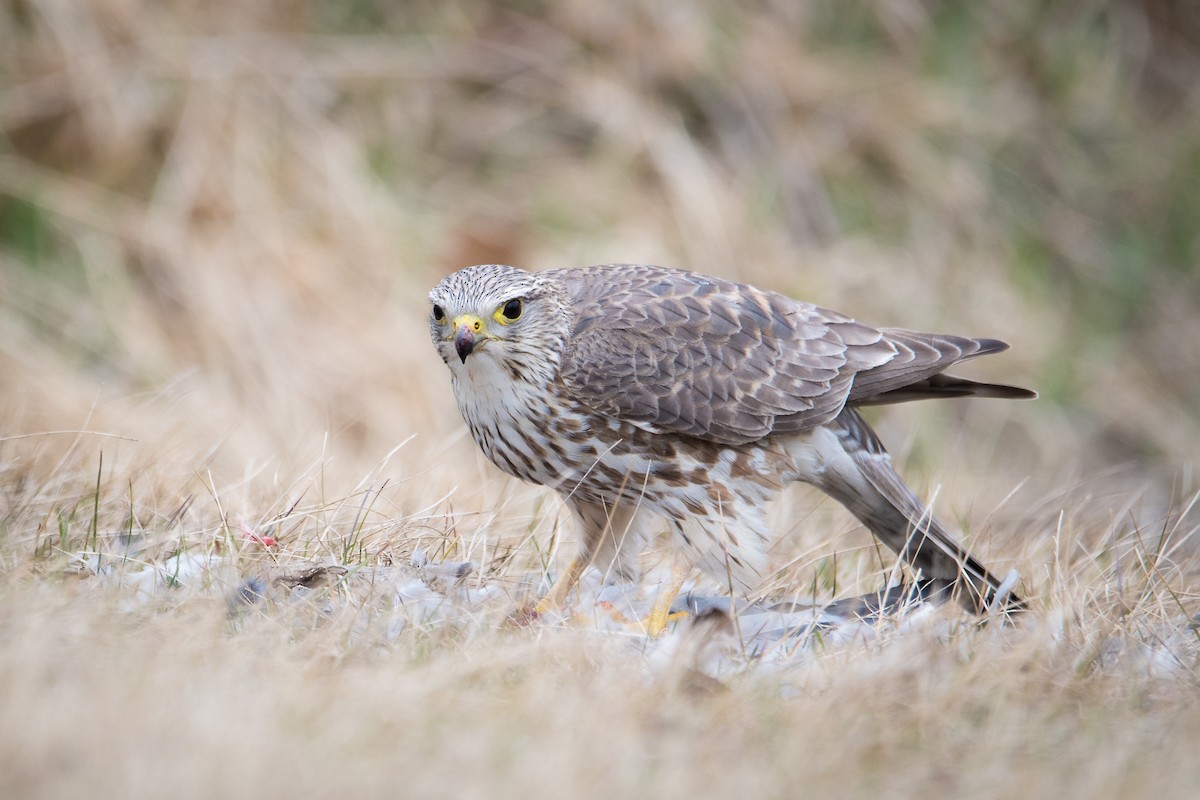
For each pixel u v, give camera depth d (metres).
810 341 9.34
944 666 7.08
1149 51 20.48
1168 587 8.52
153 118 15.88
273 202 15.91
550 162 17.28
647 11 17.95
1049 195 19.22
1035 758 6.29
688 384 9.03
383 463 9.70
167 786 5.15
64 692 5.89
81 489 8.98
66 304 14.97
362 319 15.49
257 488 9.91
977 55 19.42
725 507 9.19
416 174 16.80
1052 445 17.47
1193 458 17.75
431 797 5.39
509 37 17.77
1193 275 19.27
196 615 7.04
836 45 18.81
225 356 15.00
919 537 9.39
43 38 15.90
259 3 16.73
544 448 9.11
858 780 5.95
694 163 17.44
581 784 5.58
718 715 6.36
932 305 17.80
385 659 6.88
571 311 9.15
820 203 17.95
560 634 7.35
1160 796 5.91
